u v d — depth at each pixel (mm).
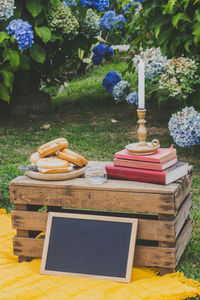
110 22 6512
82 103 6906
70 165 2576
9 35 5344
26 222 2518
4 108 6410
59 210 2814
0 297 2070
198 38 4551
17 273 2350
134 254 2350
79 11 6043
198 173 4074
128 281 2234
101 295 2092
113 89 6188
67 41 6215
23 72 6082
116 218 2344
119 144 5047
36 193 2463
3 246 2744
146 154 2387
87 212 2775
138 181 2418
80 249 2361
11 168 4191
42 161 2527
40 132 5633
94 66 9172
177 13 4703
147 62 4605
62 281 2264
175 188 2271
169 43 5074
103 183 2404
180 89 4414
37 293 2148
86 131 5617
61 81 7113
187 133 4285
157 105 6375
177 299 2094
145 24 5469
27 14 5648
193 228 2967
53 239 2416
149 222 2297
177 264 2510
